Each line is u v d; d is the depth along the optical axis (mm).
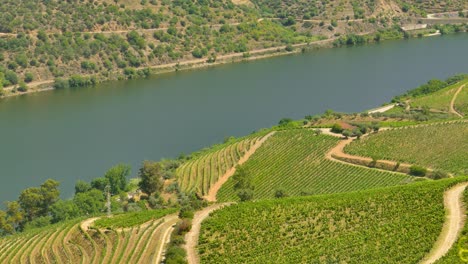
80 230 140125
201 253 113562
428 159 179125
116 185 185625
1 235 157625
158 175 176875
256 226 123125
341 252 108938
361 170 178750
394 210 123375
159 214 141500
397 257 103750
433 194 127188
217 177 186375
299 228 121438
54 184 170625
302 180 179625
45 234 142875
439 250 104688
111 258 122062
